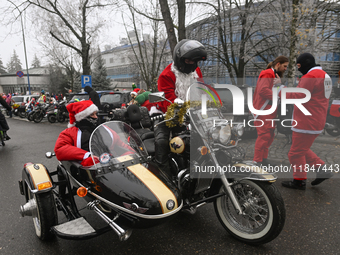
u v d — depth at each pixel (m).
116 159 2.37
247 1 13.34
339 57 15.89
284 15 11.08
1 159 6.12
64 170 2.77
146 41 22.66
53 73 42.62
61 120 13.53
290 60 8.27
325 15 11.29
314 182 3.74
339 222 2.85
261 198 2.46
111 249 2.50
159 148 2.65
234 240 2.59
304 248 2.42
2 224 3.04
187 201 2.48
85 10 16.02
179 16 7.94
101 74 34.31
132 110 3.63
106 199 2.19
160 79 3.14
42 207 2.47
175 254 2.40
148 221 2.04
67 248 2.53
